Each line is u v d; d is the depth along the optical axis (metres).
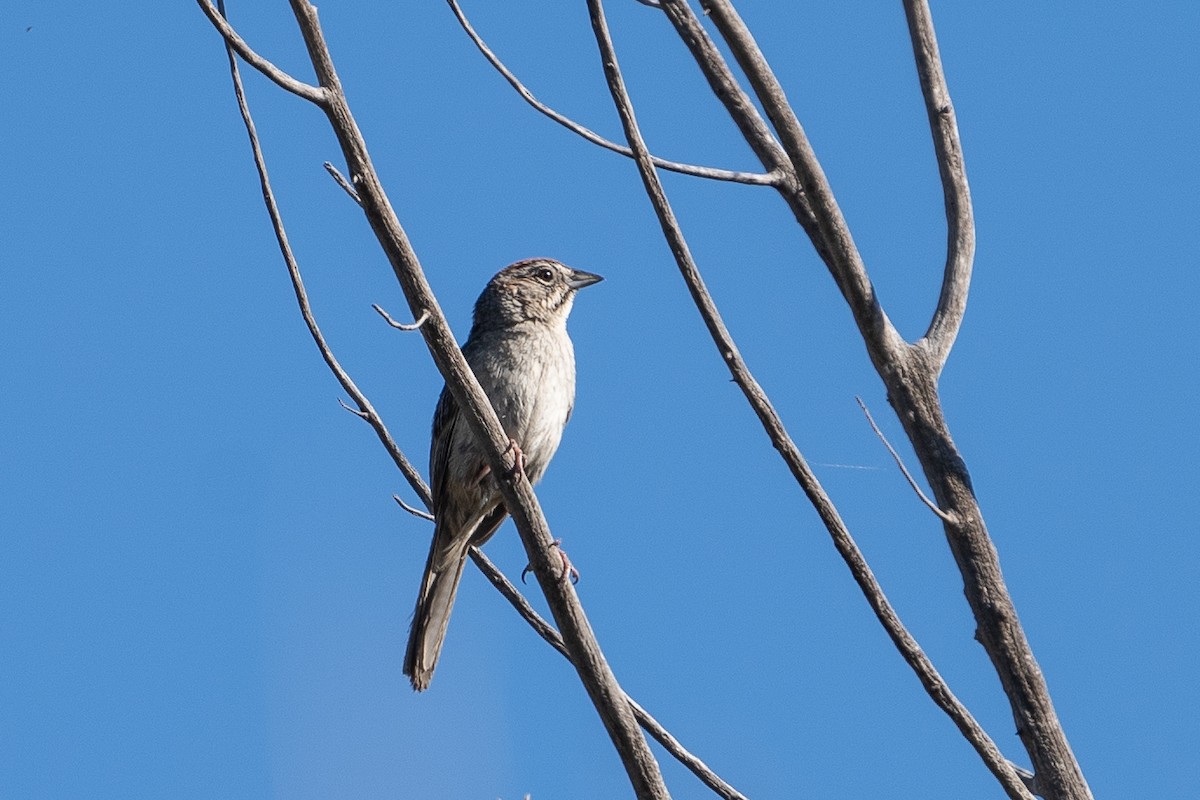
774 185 9.41
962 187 9.91
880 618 8.21
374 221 8.40
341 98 8.03
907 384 9.24
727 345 8.31
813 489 8.25
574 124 9.09
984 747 8.11
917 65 10.23
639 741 8.86
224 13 8.27
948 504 8.98
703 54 9.59
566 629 9.05
